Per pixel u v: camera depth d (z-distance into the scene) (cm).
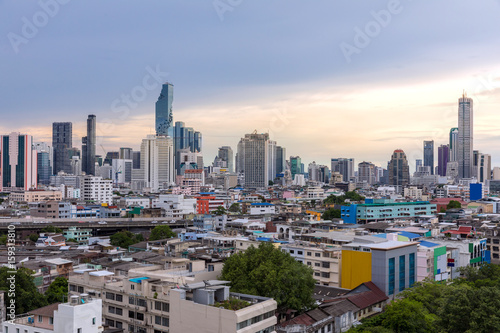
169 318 10475
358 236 18838
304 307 13112
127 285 11962
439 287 14425
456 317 11244
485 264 18425
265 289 12519
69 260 18225
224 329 9488
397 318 12000
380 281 15112
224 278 13200
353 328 12219
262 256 13512
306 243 18725
